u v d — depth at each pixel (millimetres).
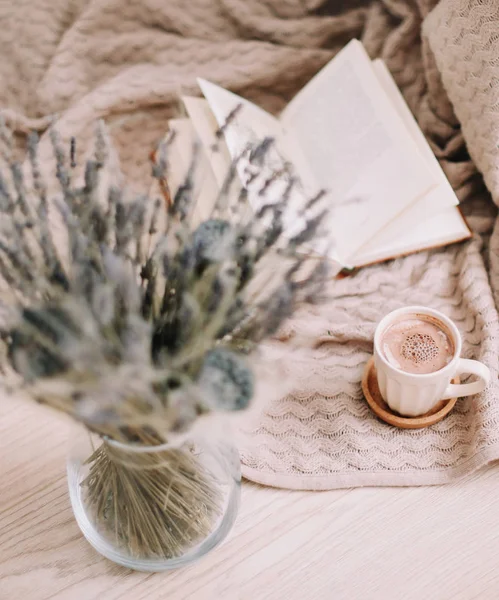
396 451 1011
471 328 1099
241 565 955
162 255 771
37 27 1369
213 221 767
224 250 736
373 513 981
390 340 997
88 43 1356
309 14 1346
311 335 1083
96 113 1306
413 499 989
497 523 969
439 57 1172
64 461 1022
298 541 967
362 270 1166
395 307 1128
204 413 752
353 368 1076
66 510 992
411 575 943
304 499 994
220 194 771
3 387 708
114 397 690
